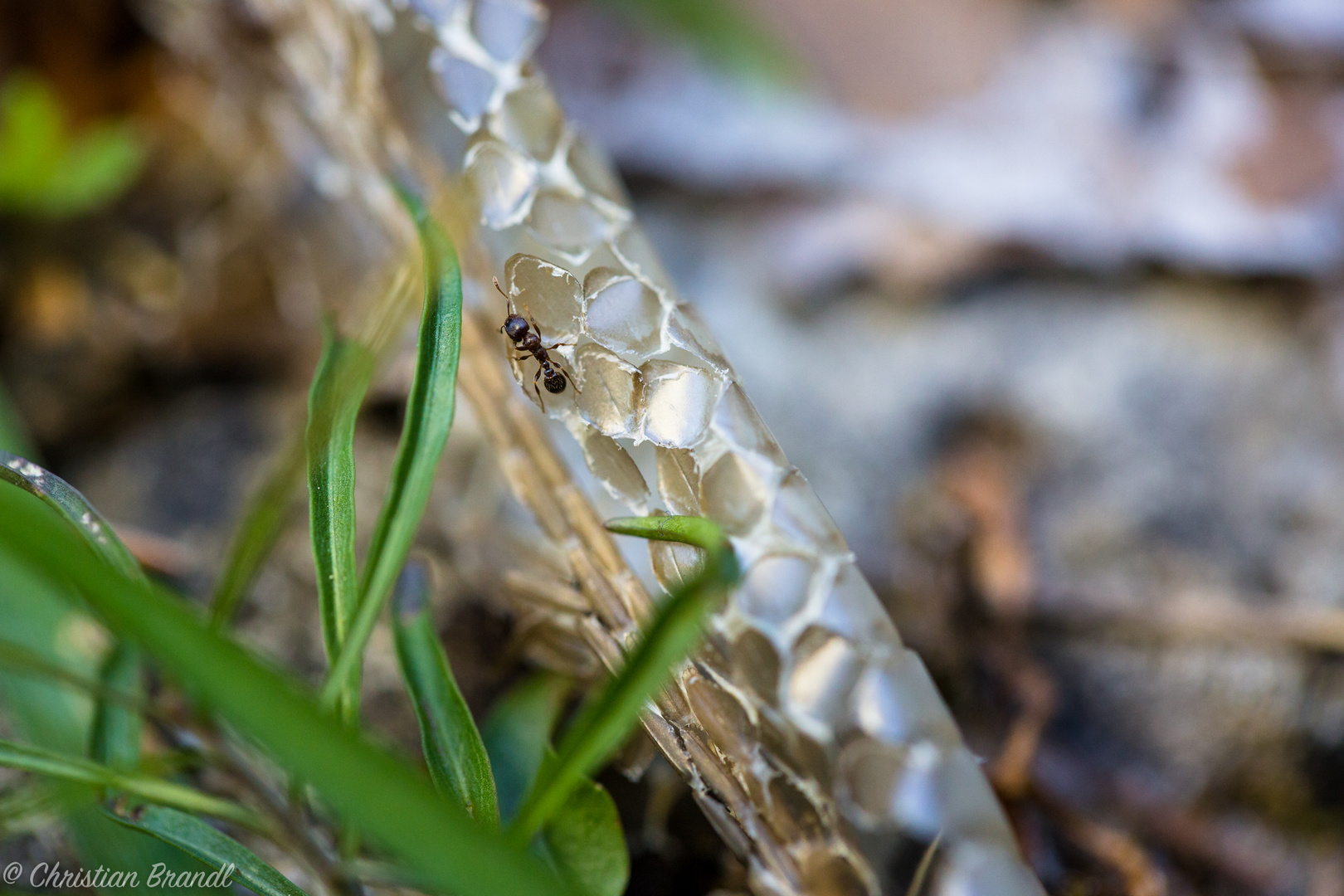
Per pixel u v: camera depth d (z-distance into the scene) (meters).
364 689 0.17
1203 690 0.18
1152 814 0.18
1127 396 0.22
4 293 0.22
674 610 0.13
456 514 0.18
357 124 0.17
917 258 0.24
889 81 0.26
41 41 0.24
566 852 0.15
